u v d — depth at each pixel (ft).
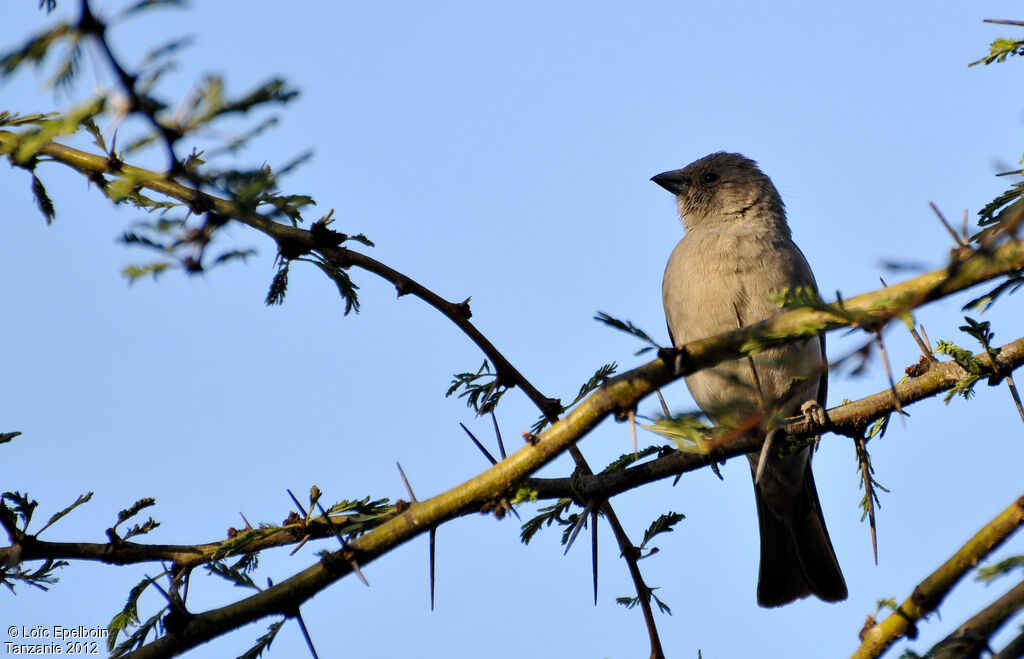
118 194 17.03
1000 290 15.57
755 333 16.97
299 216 16.55
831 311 15.43
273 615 21.27
